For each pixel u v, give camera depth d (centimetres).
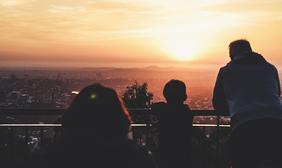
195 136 560
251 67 463
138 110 539
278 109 436
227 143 455
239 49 483
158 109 502
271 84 456
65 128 233
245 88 452
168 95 502
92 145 229
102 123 230
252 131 428
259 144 424
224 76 468
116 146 232
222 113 494
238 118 438
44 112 546
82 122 231
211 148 557
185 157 495
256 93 448
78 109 232
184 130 496
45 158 235
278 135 424
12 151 525
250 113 434
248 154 429
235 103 448
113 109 232
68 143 231
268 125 426
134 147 241
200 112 555
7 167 514
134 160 237
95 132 231
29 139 534
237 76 460
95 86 238
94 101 232
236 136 438
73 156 230
